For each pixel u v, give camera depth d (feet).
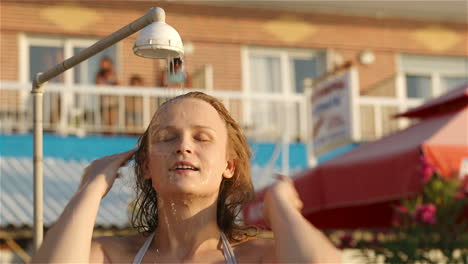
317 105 45.52
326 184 29.12
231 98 53.06
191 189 8.04
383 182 26.89
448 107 31.73
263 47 65.16
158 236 8.52
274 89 65.16
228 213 8.85
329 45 66.44
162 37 12.55
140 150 8.79
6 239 38.70
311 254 7.62
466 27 69.87
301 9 65.98
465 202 28.22
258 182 44.55
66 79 59.06
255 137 52.85
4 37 58.39
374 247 31.04
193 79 55.62
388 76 67.62
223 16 64.13
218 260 8.23
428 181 25.59
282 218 8.00
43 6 59.47
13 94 55.62
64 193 40.37
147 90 50.01
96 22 60.59
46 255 7.82
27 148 45.60
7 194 39.88
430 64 69.05
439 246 28.76
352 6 66.23
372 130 54.54
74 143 46.85
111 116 50.83
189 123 8.20
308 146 47.73
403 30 68.39
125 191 38.37
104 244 8.48
